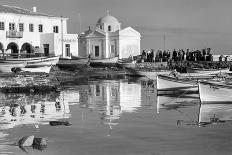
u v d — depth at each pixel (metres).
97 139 17.62
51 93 38.94
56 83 43.41
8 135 18.39
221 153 15.40
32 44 76.06
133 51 98.38
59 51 77.62
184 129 19.81
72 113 25.22
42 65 60.47
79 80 59.31
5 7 76.69
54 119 22.88
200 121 22.08
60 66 74.94
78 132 19.06
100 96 36.12
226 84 29.47
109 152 15.55
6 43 71.94
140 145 16.58
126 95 37.06
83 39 100.56
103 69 80.25
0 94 37.72
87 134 18.64
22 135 18.39
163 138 17.83
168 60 86.44
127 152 15.55
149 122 21.78
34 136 17.69
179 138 17.81
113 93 39.06
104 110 26.61
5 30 72.12
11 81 39.97
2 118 23.20
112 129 19.80
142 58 89.38
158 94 37.78
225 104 29.38
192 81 38.12
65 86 47.75
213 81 30.20
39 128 20.06
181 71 65.81
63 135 18.41
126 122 21.80
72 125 20.86
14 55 68.44
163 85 38.84
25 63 59.50
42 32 78.06
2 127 20.36
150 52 91.56
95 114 24.78
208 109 26.80
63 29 81.69
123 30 96.19
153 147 16.27
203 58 88.69
